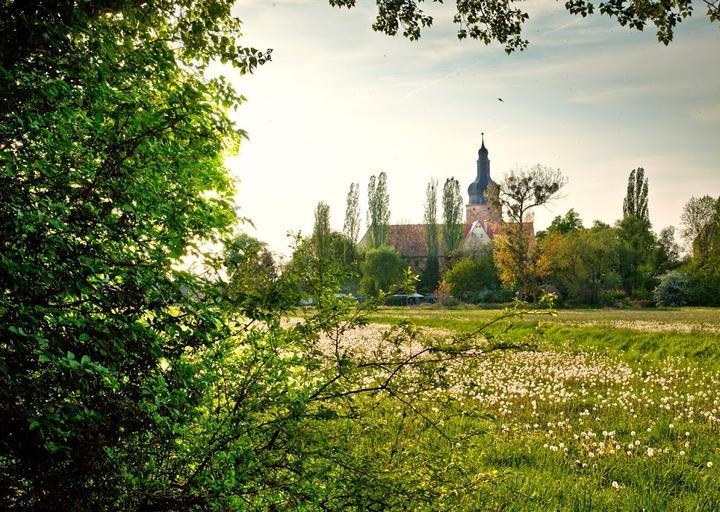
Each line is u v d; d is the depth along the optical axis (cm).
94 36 476
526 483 761
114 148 423
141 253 448
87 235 408
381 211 11225
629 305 8525
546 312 461
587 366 1931
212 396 447
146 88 541
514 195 7712
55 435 353
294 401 426
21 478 359
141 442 399
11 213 362
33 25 426
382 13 1070
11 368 346
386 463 458
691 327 3606
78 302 389
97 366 346
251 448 415
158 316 415
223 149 637
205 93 653
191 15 817
